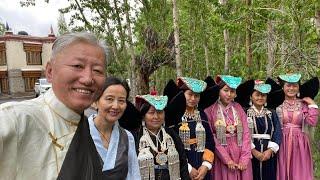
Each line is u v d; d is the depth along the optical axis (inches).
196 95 145.1
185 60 547.8
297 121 185.2
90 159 53.6
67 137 52.2
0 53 1156.5
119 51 422.0
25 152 48.3
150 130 123.8
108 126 90.7
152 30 356.2
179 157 125.2
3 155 46.4
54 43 53.3
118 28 412.8
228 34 376.5
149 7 417.4
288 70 236.5
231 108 163.8
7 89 1159.6
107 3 400.2
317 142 235.5
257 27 283.4
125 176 87.2
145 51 353.7
